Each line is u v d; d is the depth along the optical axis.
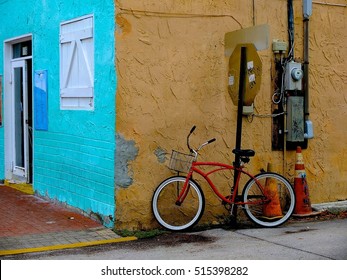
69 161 9.21
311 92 9.27
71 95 9.03
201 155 8.33
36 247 7.18
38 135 10.41
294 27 9.04
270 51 8.85
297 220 8.74
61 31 9.40
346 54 9.60
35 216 8.84
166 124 8.05
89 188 8.55
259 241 7.39
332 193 9.53
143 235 7.68
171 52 8.05
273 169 8.91
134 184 7.86
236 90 8.20
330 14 9.42
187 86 8.19
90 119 8.46
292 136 8.89
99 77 8.16
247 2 8.62
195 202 8.21
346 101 9.62
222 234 7.82
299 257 6.54
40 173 10.36
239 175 8.08
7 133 12.17
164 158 8.05
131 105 7.81
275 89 8.91
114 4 7.68
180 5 8.10
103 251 7.00
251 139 8.73
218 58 8.41
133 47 7.80
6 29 11.96
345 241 7.34
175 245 7.25
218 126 8.43
